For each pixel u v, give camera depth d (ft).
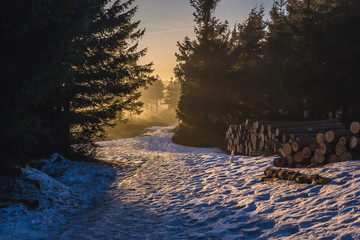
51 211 18.43
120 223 17.08
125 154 56.75
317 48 55.26
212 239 14.07
